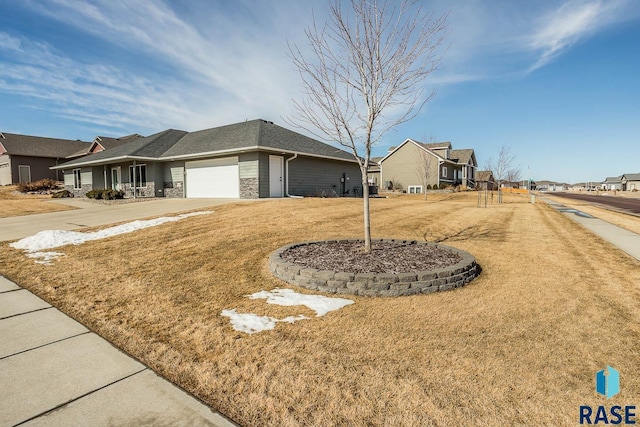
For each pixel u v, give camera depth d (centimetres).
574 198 3603
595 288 471
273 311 386
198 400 227
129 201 1712
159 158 1844
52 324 353
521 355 286
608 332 332
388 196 2983
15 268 567
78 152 3209
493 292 454
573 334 327
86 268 565
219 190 1723
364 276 438
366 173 582
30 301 420
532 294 446
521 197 3209
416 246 640
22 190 2466
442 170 3797
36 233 880
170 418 209
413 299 425
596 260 635
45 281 498
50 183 2681
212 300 422
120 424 202
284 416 211
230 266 572
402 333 329
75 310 390
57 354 290
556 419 208
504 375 255
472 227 1001
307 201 1452
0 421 204
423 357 282
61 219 1120
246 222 954
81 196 2370
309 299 424
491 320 361
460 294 446
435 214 1276
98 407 219
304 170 1861
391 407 219
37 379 251
